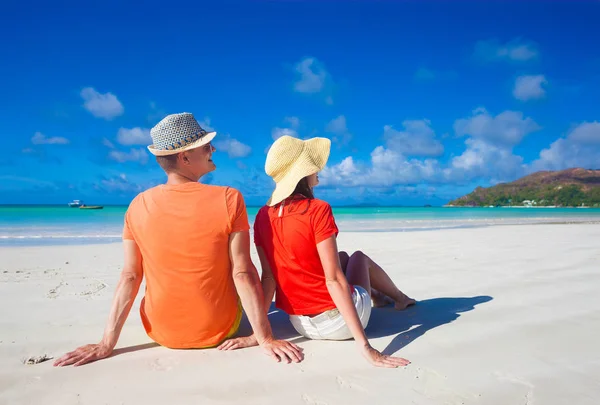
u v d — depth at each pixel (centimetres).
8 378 220
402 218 2702
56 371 229
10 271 570
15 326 315
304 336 285
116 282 491
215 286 253
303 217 254
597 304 360
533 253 694
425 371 226
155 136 248
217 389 206
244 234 253
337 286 250
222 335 263
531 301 372
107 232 1380
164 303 251
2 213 3409
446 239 1010
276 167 267
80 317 340
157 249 246
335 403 191
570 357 244
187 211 244
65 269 589
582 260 605
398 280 480
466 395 198
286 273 268
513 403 190
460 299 386
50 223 1945
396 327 304
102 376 222
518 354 249
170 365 237
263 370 229
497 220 2414
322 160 274
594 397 196
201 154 256
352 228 1609
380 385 209
